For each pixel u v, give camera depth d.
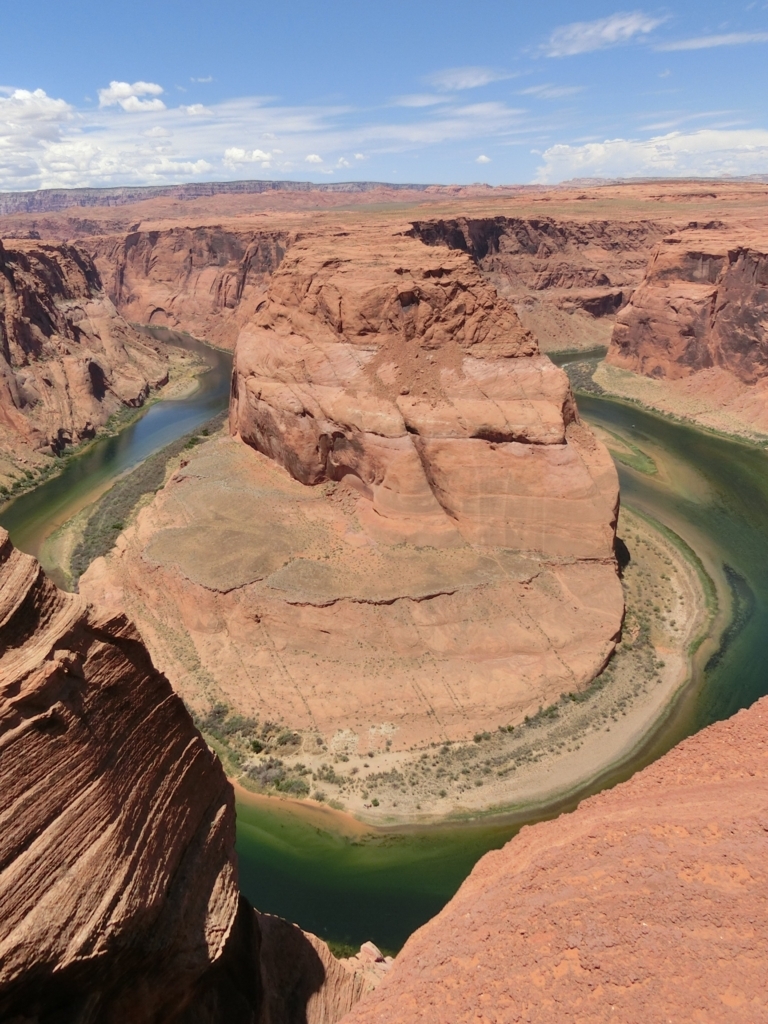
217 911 11.58
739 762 13.98
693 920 9.89
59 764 8.51
